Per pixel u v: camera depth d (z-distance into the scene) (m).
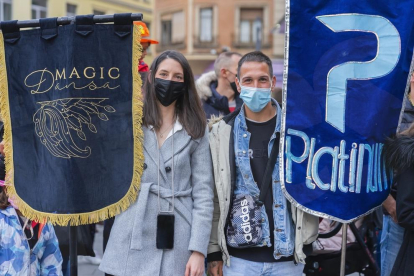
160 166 3.20
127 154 3.19
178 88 3.26
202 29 32.12
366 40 3.24
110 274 3.19
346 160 3.27
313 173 3.27
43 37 3.23
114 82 3.21
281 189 3.29
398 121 3.32
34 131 3.26
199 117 3.32
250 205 3.32
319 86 3.25
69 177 3.19
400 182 3.14
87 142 3.20
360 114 3.26
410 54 3.29
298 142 3.27
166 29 33.41
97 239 7.68
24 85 3.27
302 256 3.28
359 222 4.51
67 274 4.43
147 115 3.26
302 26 3.22
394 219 3.56
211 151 3.37
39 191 3.24
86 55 3.20
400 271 3.22
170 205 3.19
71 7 21.11
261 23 31.33
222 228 3.34
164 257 3.18
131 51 3.20
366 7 3.23
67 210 3.18
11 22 3.25
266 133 3.40
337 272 4.32
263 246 3.34
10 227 3.32
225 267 3.42
